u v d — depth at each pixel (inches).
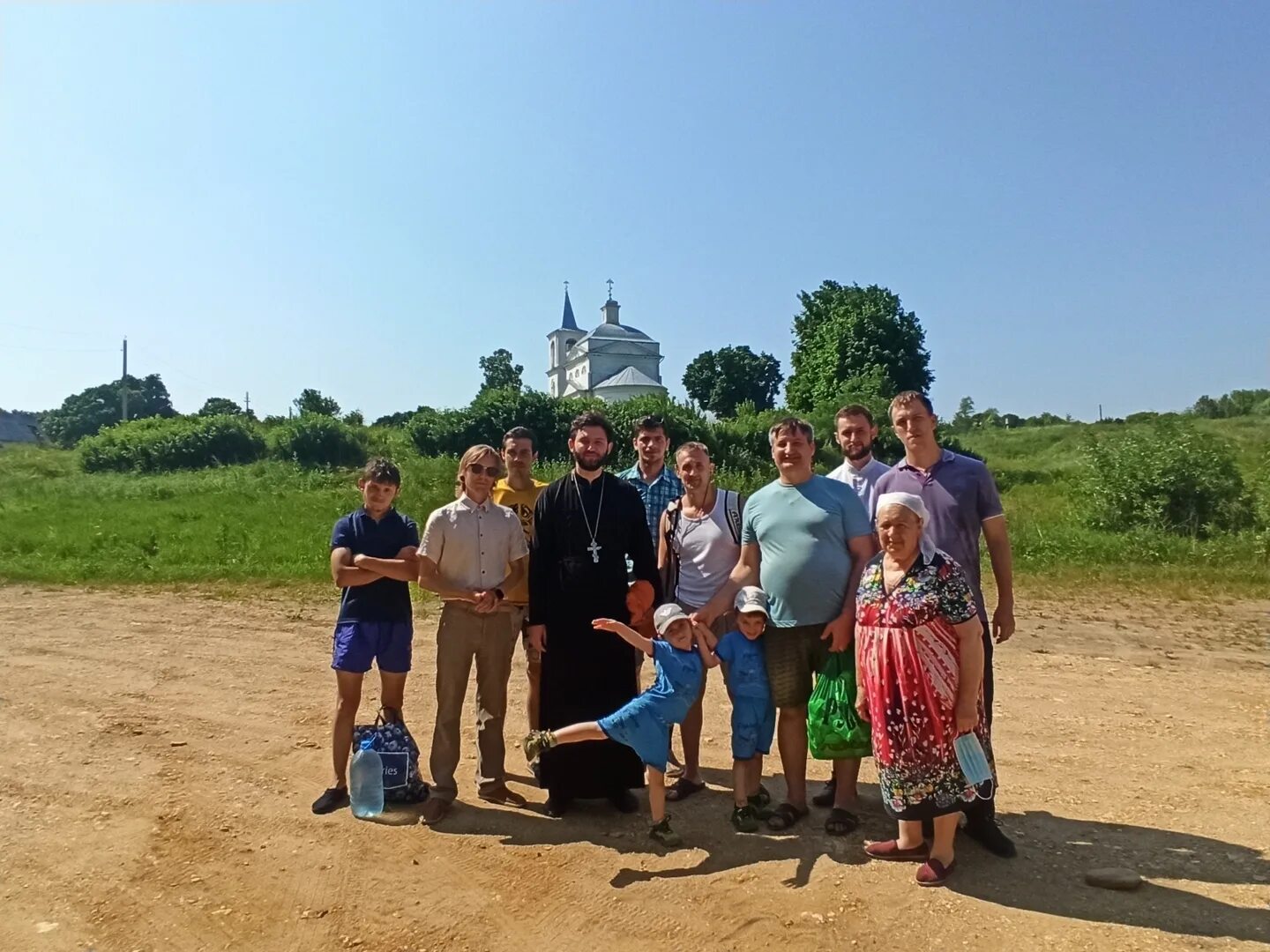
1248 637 402.9
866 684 166.9
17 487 1077.1
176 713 281.1
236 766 233.0
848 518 185.5
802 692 189.3
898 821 176.4
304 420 1417.3
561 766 199.8
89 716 277.3
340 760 207.2
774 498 191.2
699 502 215.0
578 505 204.4
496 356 3934.5
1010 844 173.3
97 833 190.2
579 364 3440.0
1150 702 295.9
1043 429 1989.4
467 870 172.6
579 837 188.9
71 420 3353.8
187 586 529.7
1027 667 346.0
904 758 161.0
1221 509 707.4
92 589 525.7
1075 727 266.7
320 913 156.2
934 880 160.2
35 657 359.3
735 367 3277.6
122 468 1374.3
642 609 198.8
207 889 165.2
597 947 144.2
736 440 1344.7
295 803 207.8
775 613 187.2
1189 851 176.2
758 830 189.2
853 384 1647.4
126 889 165.3
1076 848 177.6
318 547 633.6
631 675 204.1
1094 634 409.4
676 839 181.8
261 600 488.1
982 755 160.4
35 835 189.2
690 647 185.9
